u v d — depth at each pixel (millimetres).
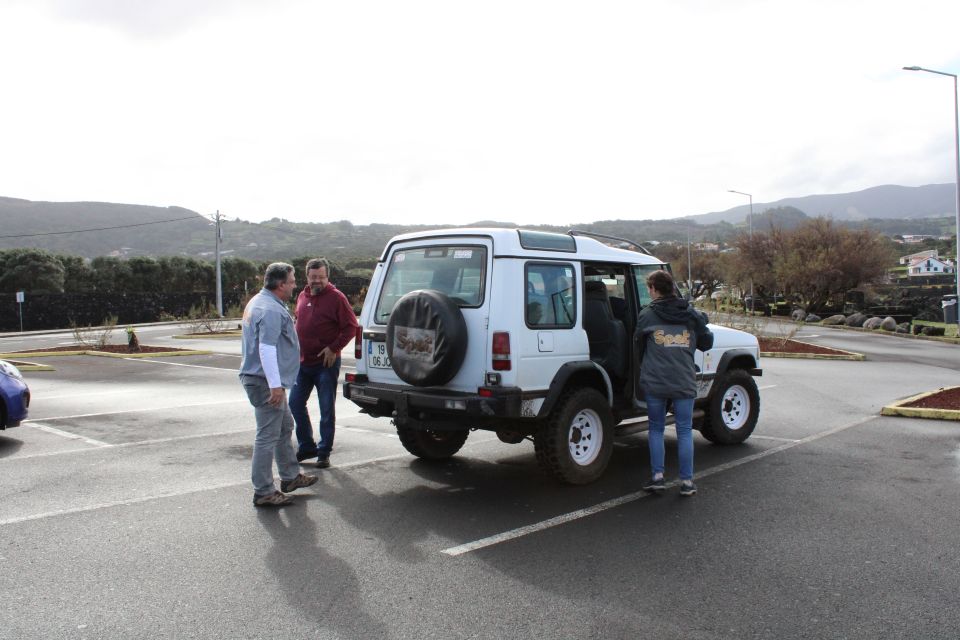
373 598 4066
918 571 4484
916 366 17438
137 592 4117
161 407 11008
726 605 4000
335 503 5902
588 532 5203
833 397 12102
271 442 5781
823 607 3975
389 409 6461
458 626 3736
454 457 7641
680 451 6148
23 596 4051
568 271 6438
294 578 4336
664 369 6035
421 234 6547
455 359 5855
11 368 8523
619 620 3814
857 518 5531
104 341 22625
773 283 51531
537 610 3928
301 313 7121
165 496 6074
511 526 5336
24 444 8203
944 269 112000
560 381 6105
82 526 5270
